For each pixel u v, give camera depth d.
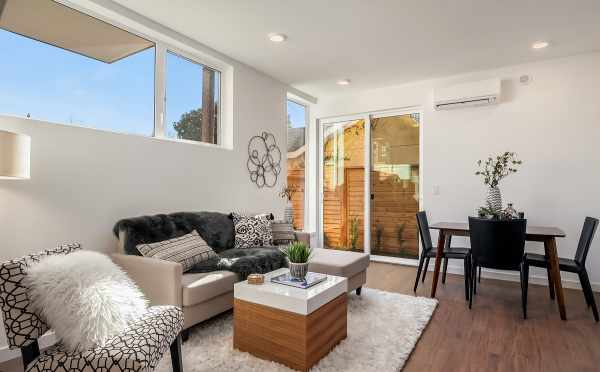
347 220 5.69
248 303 2.24
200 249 2.88
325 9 2.92
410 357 2.26
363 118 5.52
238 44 3.64
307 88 5.24
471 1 2.78
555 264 3.02
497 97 4.21
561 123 3.98
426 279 4.21
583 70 3.89
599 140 3.80
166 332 1.69
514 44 3.62
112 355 1.43
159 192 3.26
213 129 4.00
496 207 3.69
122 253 2.69
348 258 3.33
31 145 2.40
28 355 1.51
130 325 1.65
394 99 5.12
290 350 2.06
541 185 4.07
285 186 4.96
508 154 4.07
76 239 2.63
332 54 3.89
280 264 3.16
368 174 5.43
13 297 1.46
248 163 4.29
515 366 2.15
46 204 2.47
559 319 2.93
